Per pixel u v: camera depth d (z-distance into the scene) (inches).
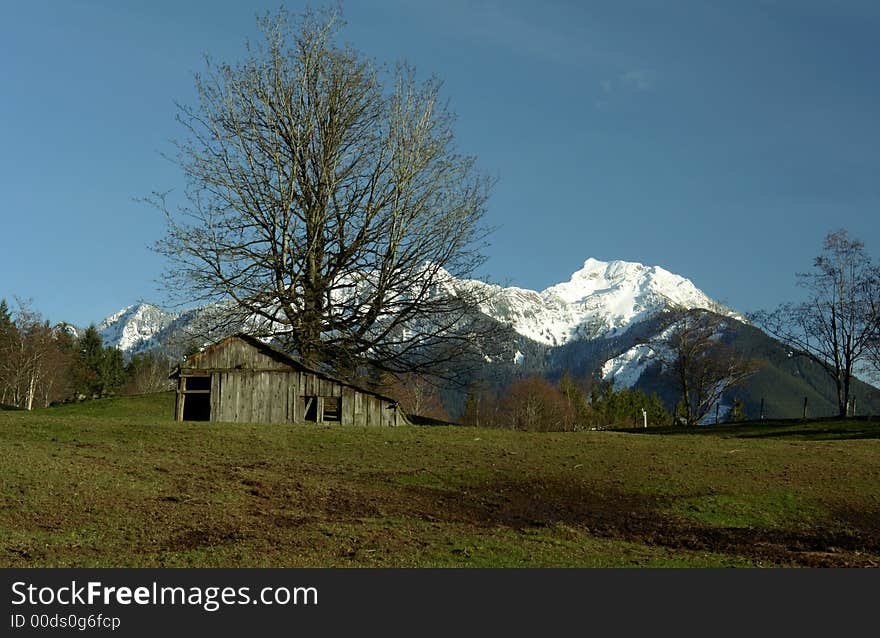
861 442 1550.2
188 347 1973.4
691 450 1358.3
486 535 845.2
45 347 4183.1
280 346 1998.0
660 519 980.6
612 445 1381.6
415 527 857.5
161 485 944.9
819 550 877.8
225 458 1163.9
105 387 5211.6
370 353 2031.3
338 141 2042.3
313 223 1991.9
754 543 893.8
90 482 909.8
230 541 754.2
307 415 1822.1
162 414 2094.0
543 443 1378.0
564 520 955.3
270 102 2041.1
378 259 2028.8
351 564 707.4
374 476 1104.8
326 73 2065.7
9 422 1326.3
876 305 2955.2
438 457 1236.5
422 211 2039.9
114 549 708.0
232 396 1828.2
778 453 1368.1
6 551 675.4
